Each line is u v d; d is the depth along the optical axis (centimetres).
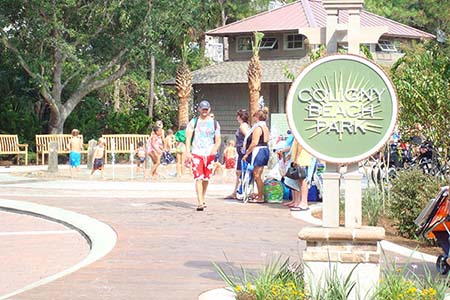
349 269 866
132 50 3928
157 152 2817
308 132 874
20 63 3897
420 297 841
